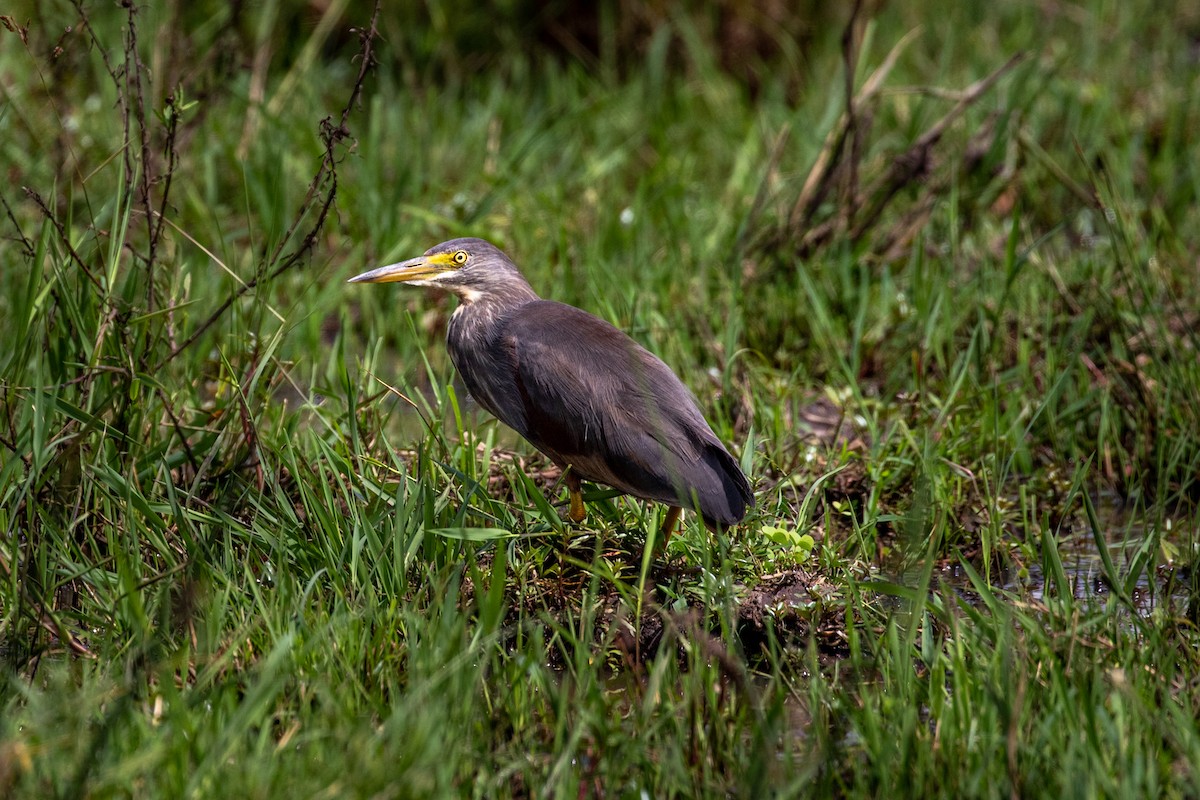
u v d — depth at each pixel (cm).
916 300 1330
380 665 766
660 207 1555
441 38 1967
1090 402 1180
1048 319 1220
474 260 1065
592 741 734
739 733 729
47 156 1448
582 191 1619
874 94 1492
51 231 966
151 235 989
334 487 974
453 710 709
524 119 1812
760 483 1059
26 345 946
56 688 722
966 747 692
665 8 2020
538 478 1072
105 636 803
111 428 923
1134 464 1113
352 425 959
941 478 1034
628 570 932
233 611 815
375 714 725
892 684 773
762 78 1991
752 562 916
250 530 905
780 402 1182
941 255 1465
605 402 941
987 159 1591
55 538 862
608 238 1483
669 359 1232
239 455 990
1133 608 826
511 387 1012
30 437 900
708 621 849
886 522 1058
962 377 1140
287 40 1927
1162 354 1203
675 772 688
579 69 1934
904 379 1264
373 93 1878
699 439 924
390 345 1399
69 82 1498
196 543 844
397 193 1466
